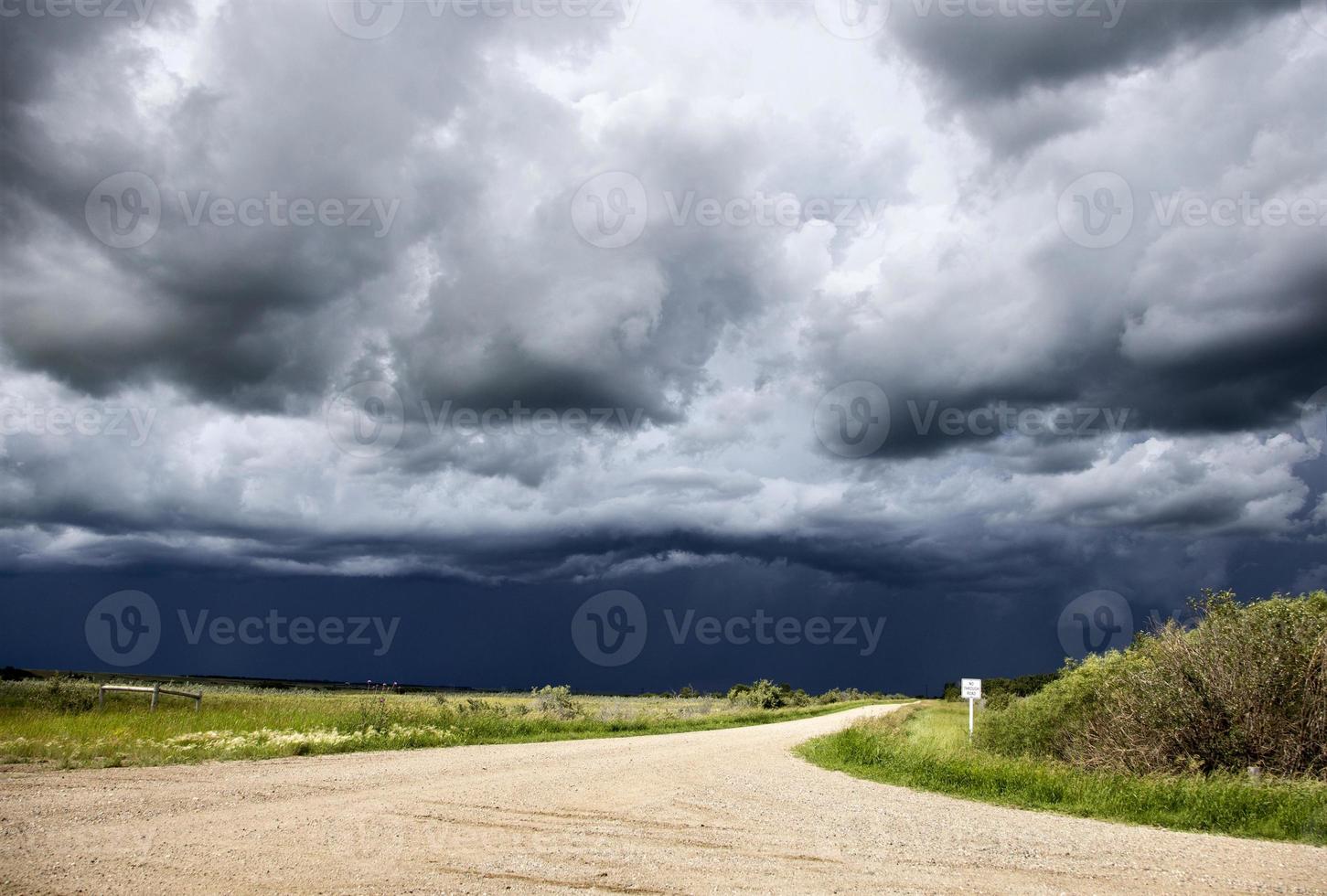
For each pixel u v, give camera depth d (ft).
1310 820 31.04
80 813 28.04
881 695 405.39
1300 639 44.78
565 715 109.29
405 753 56.13
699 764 55.57
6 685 95.81
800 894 20.21
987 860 24.84
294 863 21.97
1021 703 66.39
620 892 20.15
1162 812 34.68
